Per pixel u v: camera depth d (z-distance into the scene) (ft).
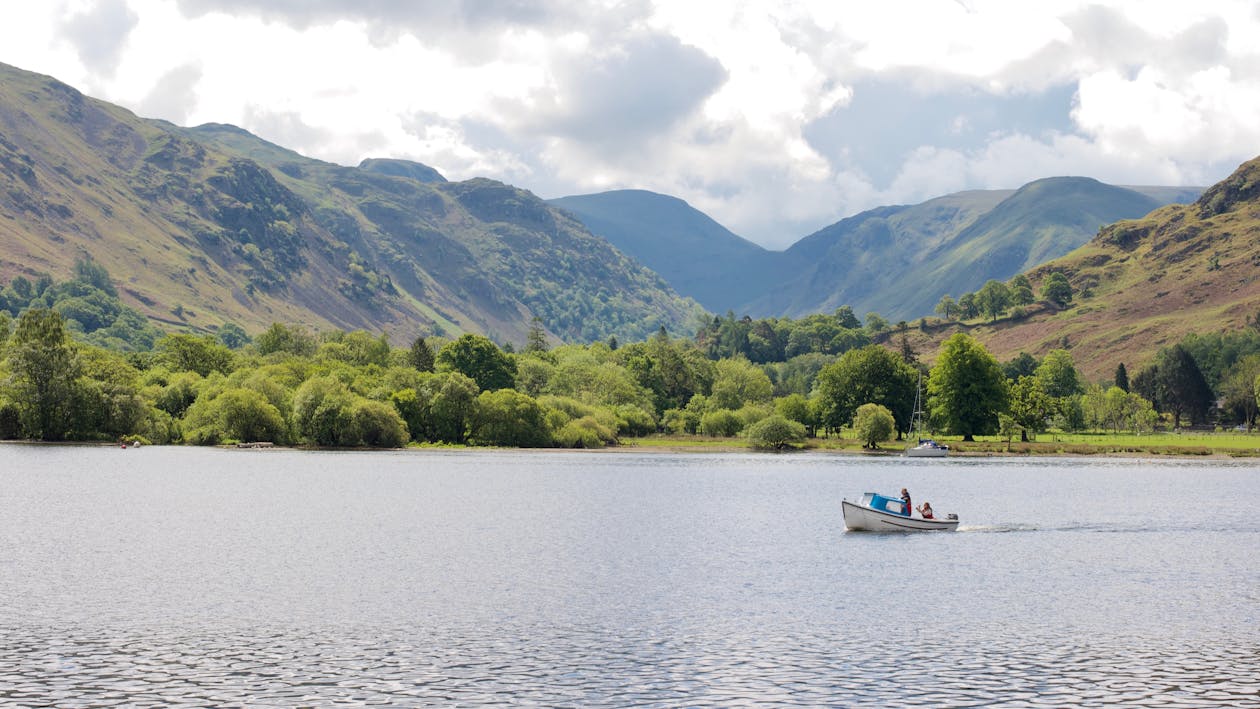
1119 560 258.57
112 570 233.14
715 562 253.65
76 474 462.19
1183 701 143.64
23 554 252.01
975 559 259.60
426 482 467.11
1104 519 346.13
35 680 149.69
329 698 143.02
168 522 313.73
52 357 652.07
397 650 167.63
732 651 168.04
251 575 230.07
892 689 148.05
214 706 139.23
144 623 184.03
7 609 193.47
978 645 172.35
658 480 501.56
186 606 197.88
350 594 211.00
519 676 153.69
